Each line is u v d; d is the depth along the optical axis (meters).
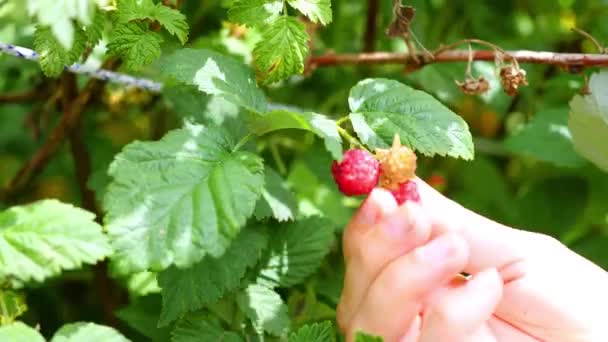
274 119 0.42
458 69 0.58
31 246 0.40
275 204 0.46
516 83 0.47
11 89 0.67
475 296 0.39
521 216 0.66
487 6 0.72
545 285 0.41
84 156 0.60
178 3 0.46
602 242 0.62
